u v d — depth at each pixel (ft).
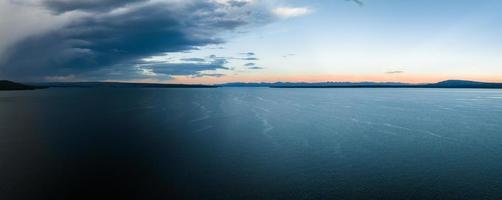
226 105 244.42
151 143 91.09
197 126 126.11
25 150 80.89
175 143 91.76
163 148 85.05
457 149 87.61
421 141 98.37
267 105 250.16
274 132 113.70
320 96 439.22
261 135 107.04
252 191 55.36
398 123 140.26
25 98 337.31
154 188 55.62
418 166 70.95
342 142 96.17
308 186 58.03
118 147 85.25
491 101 310.65
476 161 75.31
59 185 56.18
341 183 59.82
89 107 215.72
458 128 125.80
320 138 102.47
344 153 82.23
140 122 136.77
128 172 63.77
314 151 84.07
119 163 69.87
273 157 77.46
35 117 153.89
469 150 86.38
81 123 132.16
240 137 102.89
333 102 295.28
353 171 67.00
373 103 279.49
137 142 92.22
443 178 63.05
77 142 91.40
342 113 186.19
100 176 61.21
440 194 55.01
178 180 59.88
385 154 81.61
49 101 283.38
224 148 86.53
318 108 222.69
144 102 274.36
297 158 76.89
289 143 94.12
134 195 52.39
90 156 75.46
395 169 68.64
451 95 483.10
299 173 65.31
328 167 69.62
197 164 70.23
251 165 70.38
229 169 67.21
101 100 303.89
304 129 121.49
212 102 280.51
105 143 90.22
